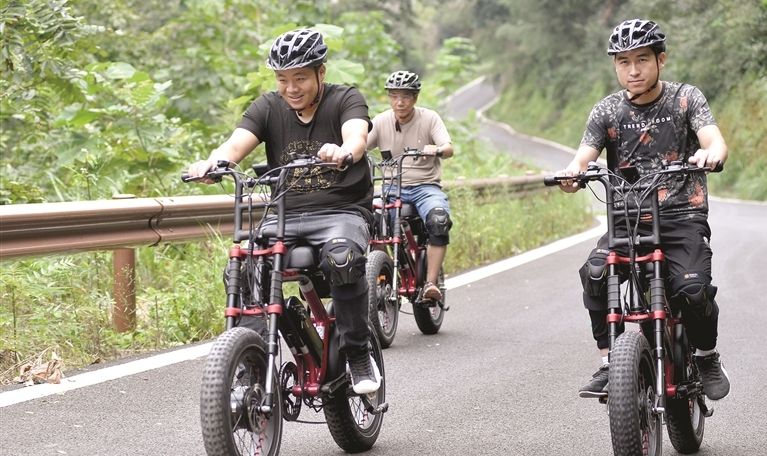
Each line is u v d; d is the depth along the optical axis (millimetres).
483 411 5027
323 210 3941
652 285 3828
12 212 5492
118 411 4812
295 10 15195
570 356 6363
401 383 5637
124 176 9469
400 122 7426
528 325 7434
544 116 58094
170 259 7863
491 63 61406
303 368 4047
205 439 3367
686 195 4059
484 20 63500
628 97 4199
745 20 32688
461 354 6438
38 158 10906
